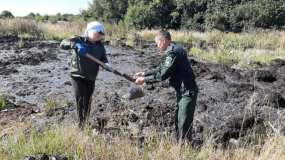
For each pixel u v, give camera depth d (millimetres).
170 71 6664
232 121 8258
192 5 42188
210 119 9000
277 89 12594
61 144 6250
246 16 38938
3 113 9203
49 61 16266
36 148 6164
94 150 6062
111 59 17422
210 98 10734
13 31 25750
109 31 27406
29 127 7512
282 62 17547
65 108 9562
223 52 19703
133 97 7234
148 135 7082
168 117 8625
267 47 24359
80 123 7375
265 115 9086
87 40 7426
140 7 42594
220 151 6336
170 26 42750
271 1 39625
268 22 38750
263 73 13969
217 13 39531
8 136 6570
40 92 11359
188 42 26469
